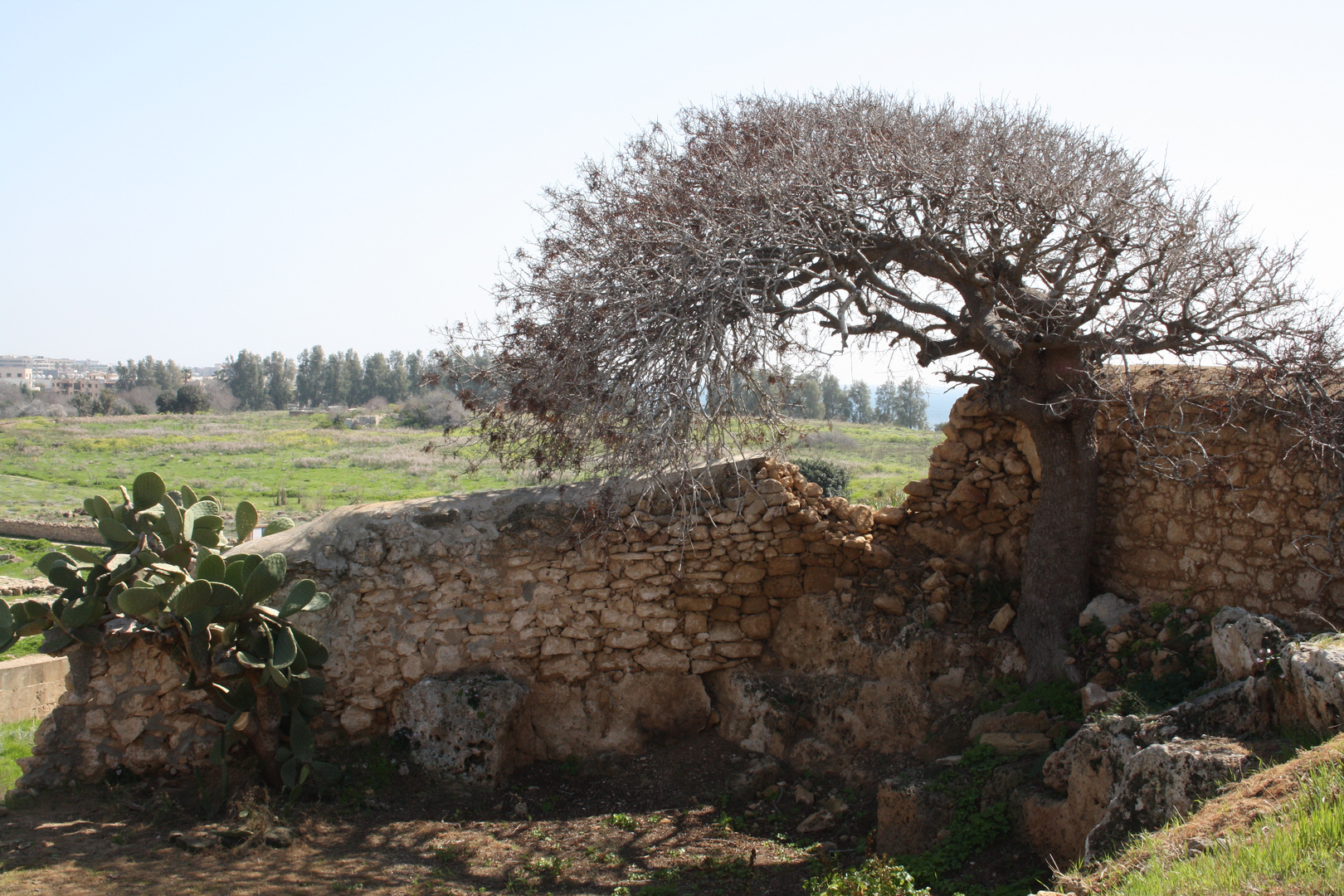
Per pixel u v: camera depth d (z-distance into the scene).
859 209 7.63
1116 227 6.95
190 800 7.10
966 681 7.45
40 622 7.55
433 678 7.83
